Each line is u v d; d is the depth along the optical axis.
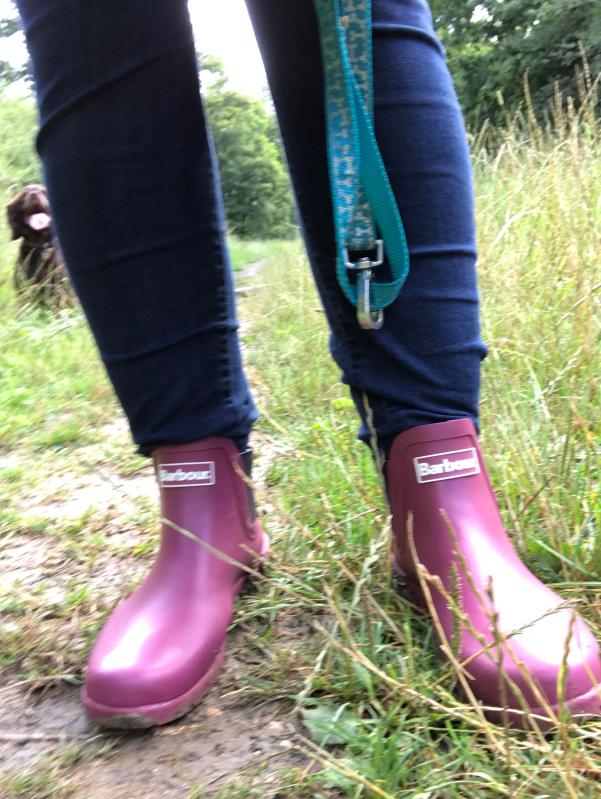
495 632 0.67
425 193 0.85
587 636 0.76
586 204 1.77
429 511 0.87
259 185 30.31
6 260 4.83
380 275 0.86
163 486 0.95
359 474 1.25
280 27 0.81
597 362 1.42
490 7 12.45
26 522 1.50
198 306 0.89
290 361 2.44
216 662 0.88
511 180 2.31
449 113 0.87
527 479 1.14
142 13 0.78
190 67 0.82
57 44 0.80
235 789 0.71
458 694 0.76
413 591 0.93
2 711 0.89
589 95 2.35
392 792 0.67
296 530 1.17
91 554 1.32
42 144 0.85
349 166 0.80
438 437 0.87
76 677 0.93
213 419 0.94
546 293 1.69
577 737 0.69
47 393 2.65
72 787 0.74
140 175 0.83
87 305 0.88
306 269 3.26
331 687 0.83
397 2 0.84
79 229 0.84
